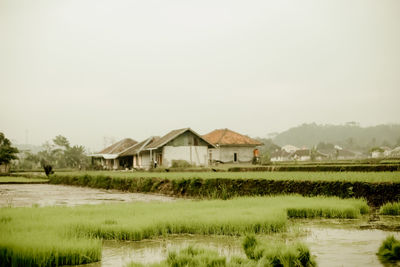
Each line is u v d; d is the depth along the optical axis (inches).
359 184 566.6
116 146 2427.4
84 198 779.4
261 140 6397.6
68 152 3432.6
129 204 549.0
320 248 301.6
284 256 253.0
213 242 332.8
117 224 365.1
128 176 1056.2
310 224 411.2
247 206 492.7
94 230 350.0
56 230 330.6
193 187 783.7
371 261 262.8
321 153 4645.7
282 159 4810.5
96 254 277.1
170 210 463.2
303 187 630.5
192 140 1898.4
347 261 263.1
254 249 275.3
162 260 267.7
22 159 3782.0
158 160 1919.3
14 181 1492.4
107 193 935.7
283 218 390.6
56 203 666.8
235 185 714.8
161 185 892.6
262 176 746.2
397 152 4266.7
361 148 7071.9
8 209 482.0
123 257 284.8
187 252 269.3
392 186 532.7
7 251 262.5
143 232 353.1
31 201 708.7
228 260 267.4
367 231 370.6
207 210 453.4
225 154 2135.8
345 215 452.4
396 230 375.6
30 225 352.8
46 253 265.0
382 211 484.4
